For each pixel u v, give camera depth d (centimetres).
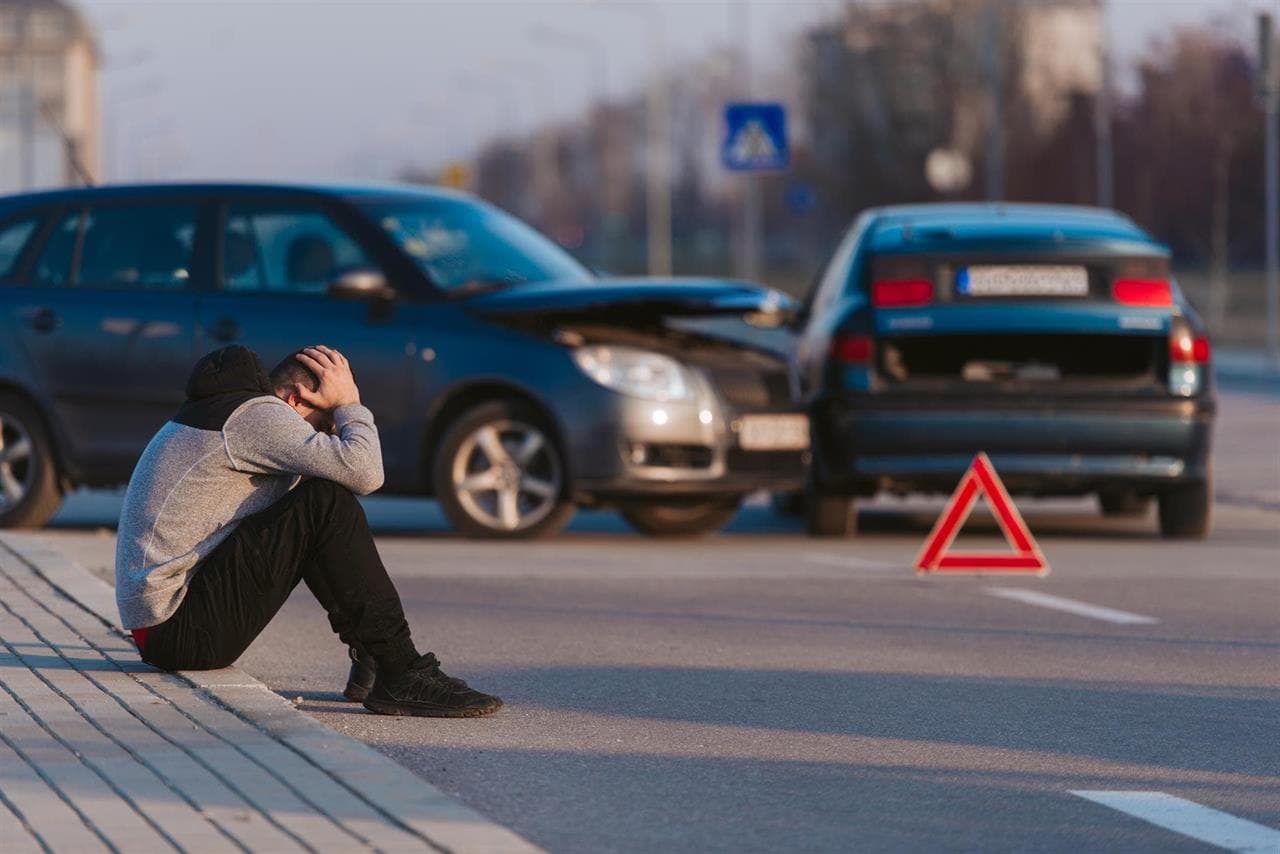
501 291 3206
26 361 3281
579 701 1920
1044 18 15800
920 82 16650
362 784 1466
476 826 1363
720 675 2067
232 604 1825
